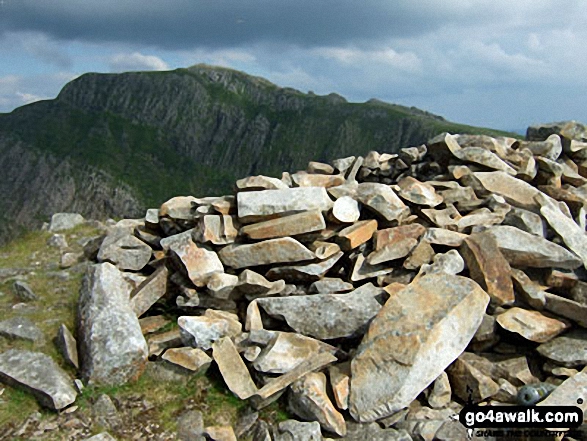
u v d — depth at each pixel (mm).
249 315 1882
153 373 1732
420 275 1875
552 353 1697
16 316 2070
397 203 2178
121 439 1494
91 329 1741
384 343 1604
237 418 1583
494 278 1856
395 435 1472
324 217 2135
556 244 1982
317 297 1861
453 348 1623
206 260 2047
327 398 1553
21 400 1596
